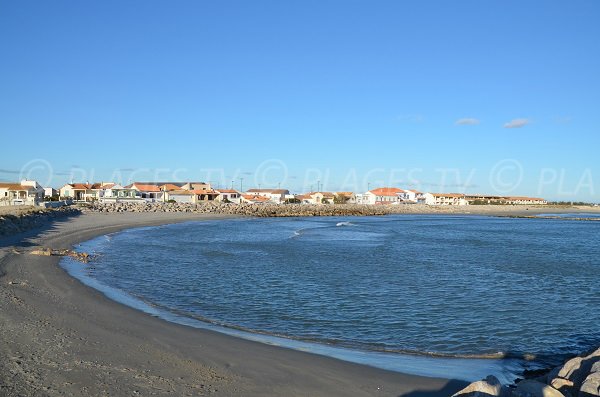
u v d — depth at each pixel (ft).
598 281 73.31
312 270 77.10
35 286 50.67
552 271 83.25
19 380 24.61
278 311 48.73
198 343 34.24
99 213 214.28
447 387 28.17
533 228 229.04
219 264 81.56
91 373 26.45
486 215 413.80
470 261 94.63
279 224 215.51
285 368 29.78
